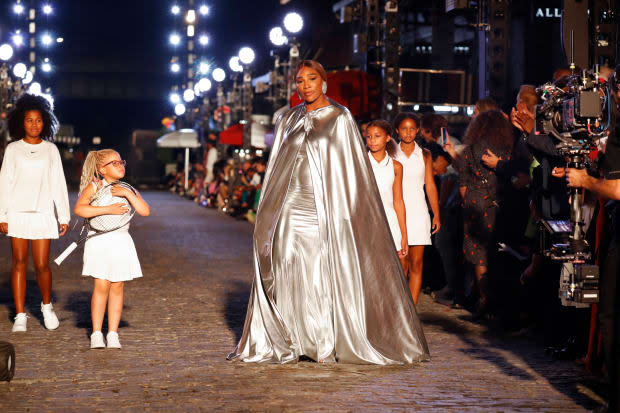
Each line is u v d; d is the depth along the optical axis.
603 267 4.74
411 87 14.66
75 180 51.12
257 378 5.75
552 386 5.59
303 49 26.53
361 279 6.26
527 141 6.83
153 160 51.84
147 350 6.67
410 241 7.93
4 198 7.43
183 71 42.25
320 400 5.20
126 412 4.91
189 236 17.77
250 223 21.69
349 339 6.21
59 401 5.14
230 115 31.05
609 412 4.63
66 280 10.91
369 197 6.34
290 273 6.32
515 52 20.66
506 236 8.19
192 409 4.98
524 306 7.54
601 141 5.34
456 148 9.12
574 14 7.99
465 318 8.29
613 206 4.86
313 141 6.32
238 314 8.48
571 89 4.86
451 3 12.71
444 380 5.74
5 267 12.12
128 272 6.74
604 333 4.70
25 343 6.94
